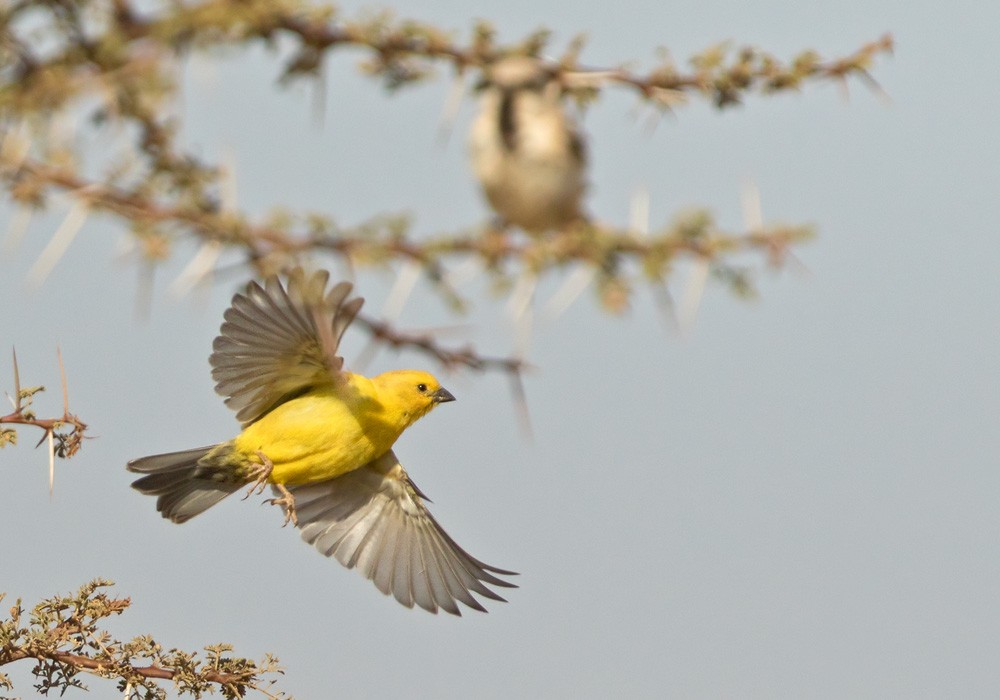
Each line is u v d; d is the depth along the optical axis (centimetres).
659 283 599
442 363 778
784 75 731
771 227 607
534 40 740
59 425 971
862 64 727
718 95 741
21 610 1003
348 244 625
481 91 761
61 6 615
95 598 1014
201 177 651
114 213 631
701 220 600
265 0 622
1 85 611
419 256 618
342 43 682
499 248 618
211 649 998
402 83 711
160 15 593
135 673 980
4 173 626
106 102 600
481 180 748
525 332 608
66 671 982
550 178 732
